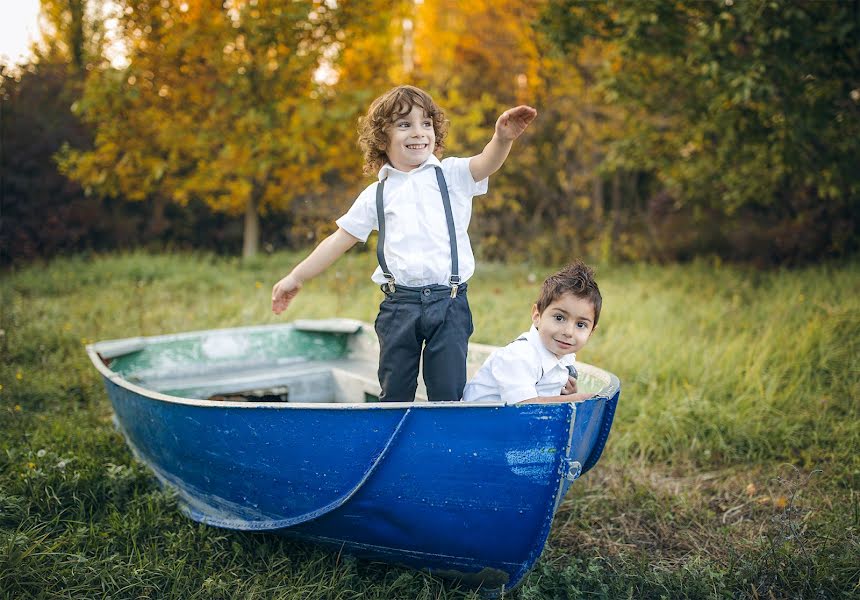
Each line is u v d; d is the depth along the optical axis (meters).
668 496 4.13
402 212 3.19
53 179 13.93
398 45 15.38
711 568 3.35
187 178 13.77
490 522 2.80
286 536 3.34
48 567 3.07
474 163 3.23
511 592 3.09
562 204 14.52
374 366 5.26
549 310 3.14
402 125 3.22
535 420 2.62
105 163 13.12
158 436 3.65
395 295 3.21
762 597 3.16
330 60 12.91
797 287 8.63
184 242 15.80
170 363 5.14
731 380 5.55
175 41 11.98
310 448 2.96
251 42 12.15
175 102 12.73
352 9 12.37
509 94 14.57
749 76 7.77
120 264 11.91
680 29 8.84
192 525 3.55
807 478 4.32
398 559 3.12
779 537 3.46
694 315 7.72
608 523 3.89
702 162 10.70
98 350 4.71
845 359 5.99
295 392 4.94
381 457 2.78
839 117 8.95
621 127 13.27
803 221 11.59
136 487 3.88
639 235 13.54
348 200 13.55
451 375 3.14
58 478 3.81
